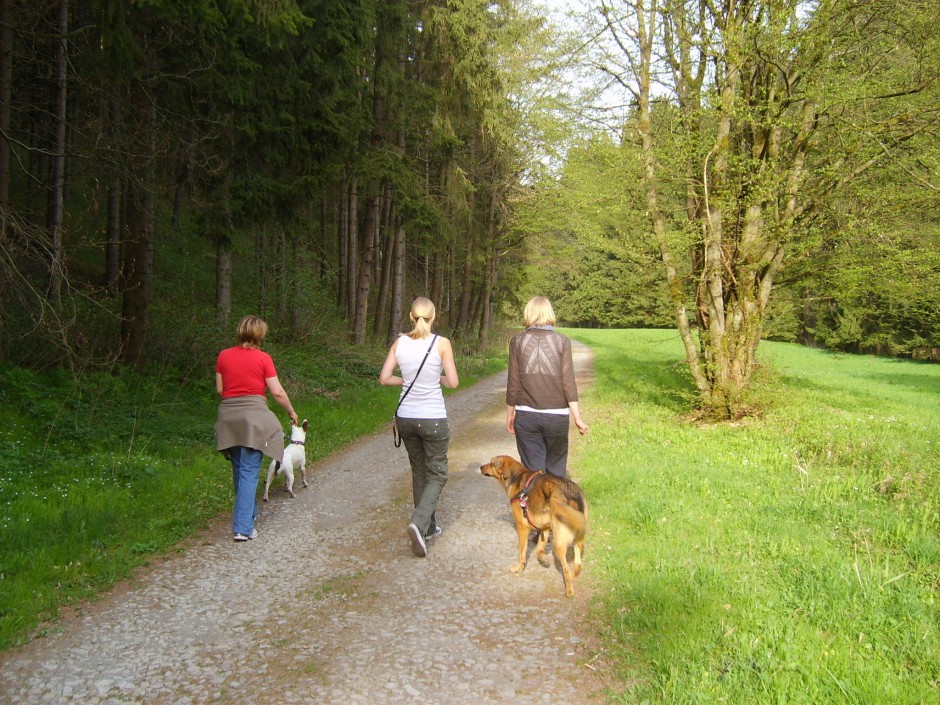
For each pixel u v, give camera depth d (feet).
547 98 34.83
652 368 63.87
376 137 54.39
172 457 24.61
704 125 31.19
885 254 30.17
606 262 105.70
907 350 87.25
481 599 12.70
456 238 69.31
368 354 55.36
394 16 51.75
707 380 33.27
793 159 30.76
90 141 29.89
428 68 60.44
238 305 57.67
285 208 41.27
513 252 88.28
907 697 8.32
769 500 17.80
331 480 23.30
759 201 29.35
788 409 35.42
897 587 11.60
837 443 26.04
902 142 28.84
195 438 27.48
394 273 65.87
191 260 65.46
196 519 18.13
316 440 29.58
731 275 30.99
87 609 12.43
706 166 30.60
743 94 30.89
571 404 15.12
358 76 48.03
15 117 40.93
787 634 9.99
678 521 16.11
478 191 77.00
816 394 47.42
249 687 9.68
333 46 42.73
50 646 10.92
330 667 10.23
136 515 18.03
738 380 32.07
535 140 65.31
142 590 13.41
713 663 9.46
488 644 10.89
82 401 27.37
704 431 29.86
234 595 13.15
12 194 53.62
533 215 73.72
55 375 28.81
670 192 33.22
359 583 13.67
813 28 26.86
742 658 9.43
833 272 31.71
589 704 9.08
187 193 42.65
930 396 50.39
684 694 8.63
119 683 9.78
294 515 18.94
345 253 68.39
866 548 13.79
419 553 14.84
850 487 18.90
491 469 14.96
